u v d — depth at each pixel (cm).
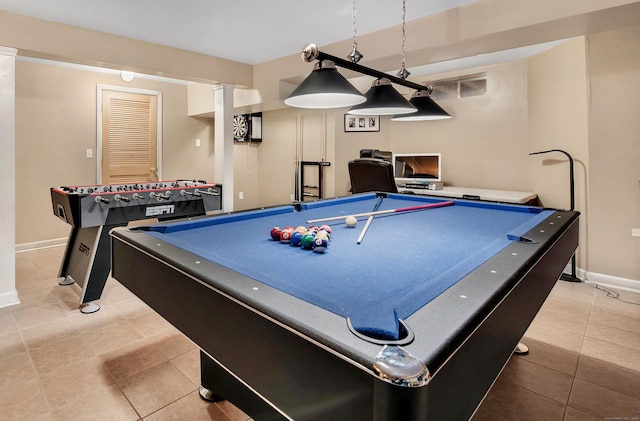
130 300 285
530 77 402
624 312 267
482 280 91
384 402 55
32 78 422
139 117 511
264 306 78
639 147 300
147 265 125
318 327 68
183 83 550
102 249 270
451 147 481
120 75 487
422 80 494
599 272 328
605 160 317
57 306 271
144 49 353
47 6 269
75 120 456
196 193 334
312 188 538
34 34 290
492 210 232
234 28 314
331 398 65
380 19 289
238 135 608
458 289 85
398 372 54
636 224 306
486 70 441
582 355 210
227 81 419
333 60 189
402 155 480
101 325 243
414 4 261
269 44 361
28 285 314
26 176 426
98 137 475
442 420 62
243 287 89
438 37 277
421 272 108
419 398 54
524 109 412
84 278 272
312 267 112
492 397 173
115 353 209
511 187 429
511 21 242
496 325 84
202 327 98
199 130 578
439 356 59
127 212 286
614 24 236
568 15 221
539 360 205
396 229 172
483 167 452
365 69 212
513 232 149
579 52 331
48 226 445
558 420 158
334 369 63
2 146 267
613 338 229
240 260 119
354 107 236
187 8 274
